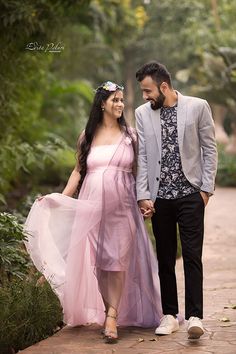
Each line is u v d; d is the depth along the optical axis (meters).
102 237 5.37
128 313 5.57
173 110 5.27
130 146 5.45
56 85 17.28
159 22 28.47
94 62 18.61
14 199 12.07
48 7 8.77
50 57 11.48
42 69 11.38
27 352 4.94
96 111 5.48
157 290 5.52
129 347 5.04
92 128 5.50
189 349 4.93
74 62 16.70
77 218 5.44
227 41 24.38
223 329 5.46
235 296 6.70
